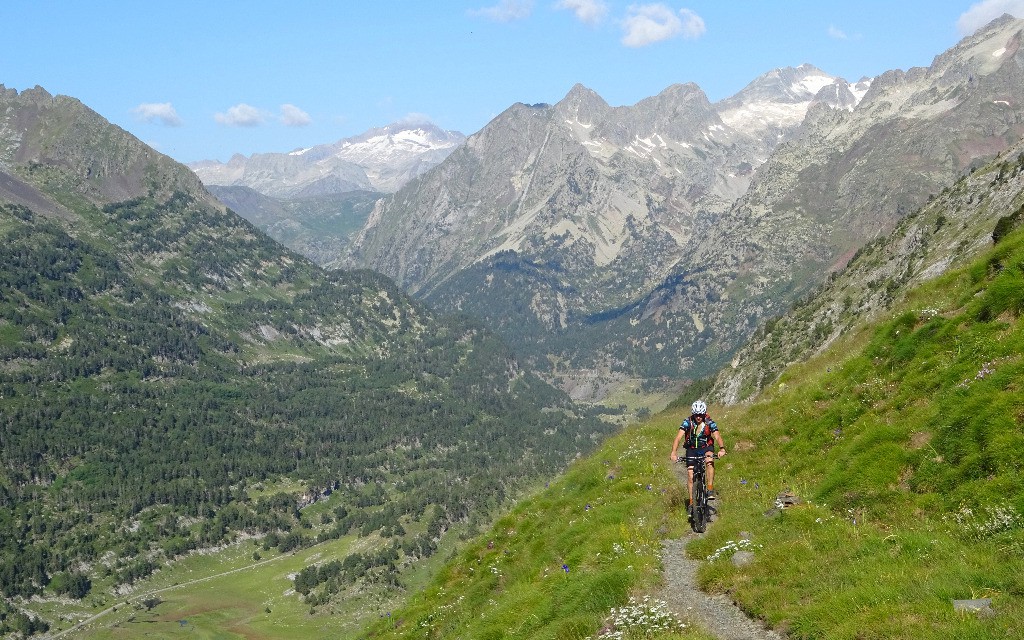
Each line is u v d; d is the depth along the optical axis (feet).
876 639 42.73
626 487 101.60
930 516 58.75
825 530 62.59
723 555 64.95
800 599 52.39
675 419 147.43
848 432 85.51
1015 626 38.11
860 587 49.16
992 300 84.12
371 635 123.03
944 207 489.67
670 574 65.67
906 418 75.92
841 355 129.70
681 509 83.51
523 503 128.36
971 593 44.01
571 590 69.05
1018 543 47.60
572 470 134.82
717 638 50.98
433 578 125.59
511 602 80.38
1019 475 54.70
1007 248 92.84
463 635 84.02
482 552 118.93
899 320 100.07
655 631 54.08
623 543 76.69
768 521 70.23
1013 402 61.82
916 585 47.01
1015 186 351.46
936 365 82.84
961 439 63.72
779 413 108.58
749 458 97.86
